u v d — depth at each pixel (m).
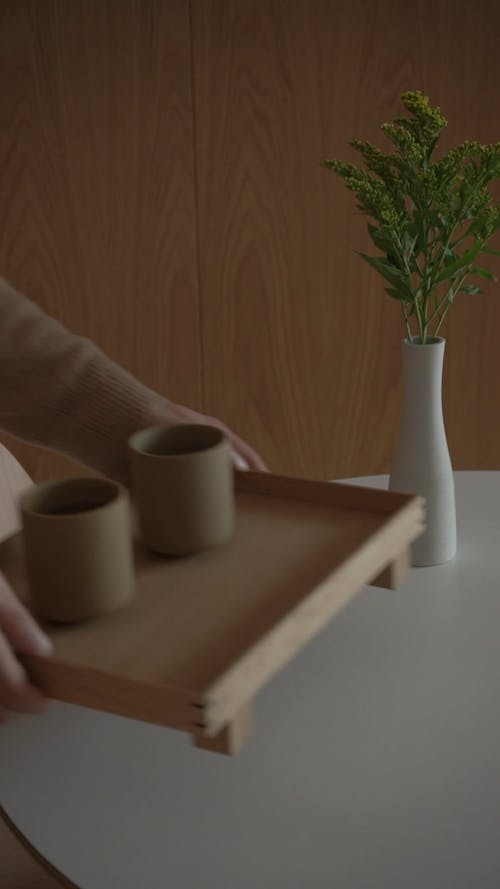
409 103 1.49
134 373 3.11
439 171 1.49
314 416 3.13
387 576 1.10
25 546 0.95
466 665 1.34
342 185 2.93
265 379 3.11
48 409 1.26
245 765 1.17
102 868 1.03
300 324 3.05
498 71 2.81
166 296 3.04
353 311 3.03
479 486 1.87
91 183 2.96
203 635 0.92
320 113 2.88
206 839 1.06
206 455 1.02
